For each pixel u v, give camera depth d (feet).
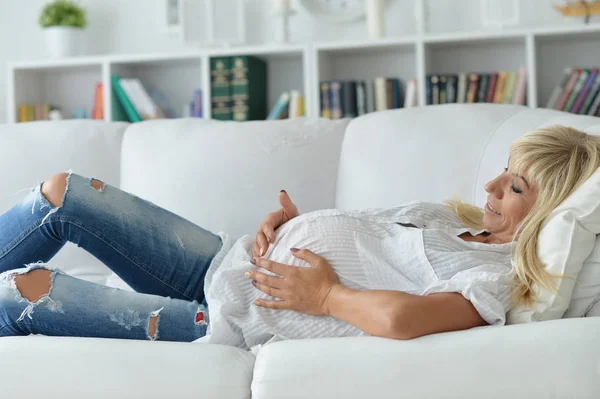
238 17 11.59
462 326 3.89
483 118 6.32
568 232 4.05
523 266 4.09
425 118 6.55
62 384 3.67
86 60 11.65
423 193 6.23
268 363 3.58
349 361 3.51
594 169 4.28
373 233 4.66
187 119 7.39
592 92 10.28
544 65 11.21
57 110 12.32
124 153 7.26
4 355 3.78
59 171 7.13
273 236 4.93
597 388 3.34
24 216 4.96
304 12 12.10
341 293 4.17
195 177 6.84
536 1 11.20
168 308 4.71
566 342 3.46
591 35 10.55
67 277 4.54
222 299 4.65
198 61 11.94
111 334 4.53
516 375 3.39
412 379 3.43
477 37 10.52
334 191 6.88
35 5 12.95
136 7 12.58
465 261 4.36
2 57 13.06
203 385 3.60
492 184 4.66
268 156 6.84
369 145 6.66
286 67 12.20
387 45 10.92
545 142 4.42
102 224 5.08
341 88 11.14
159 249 5.29
